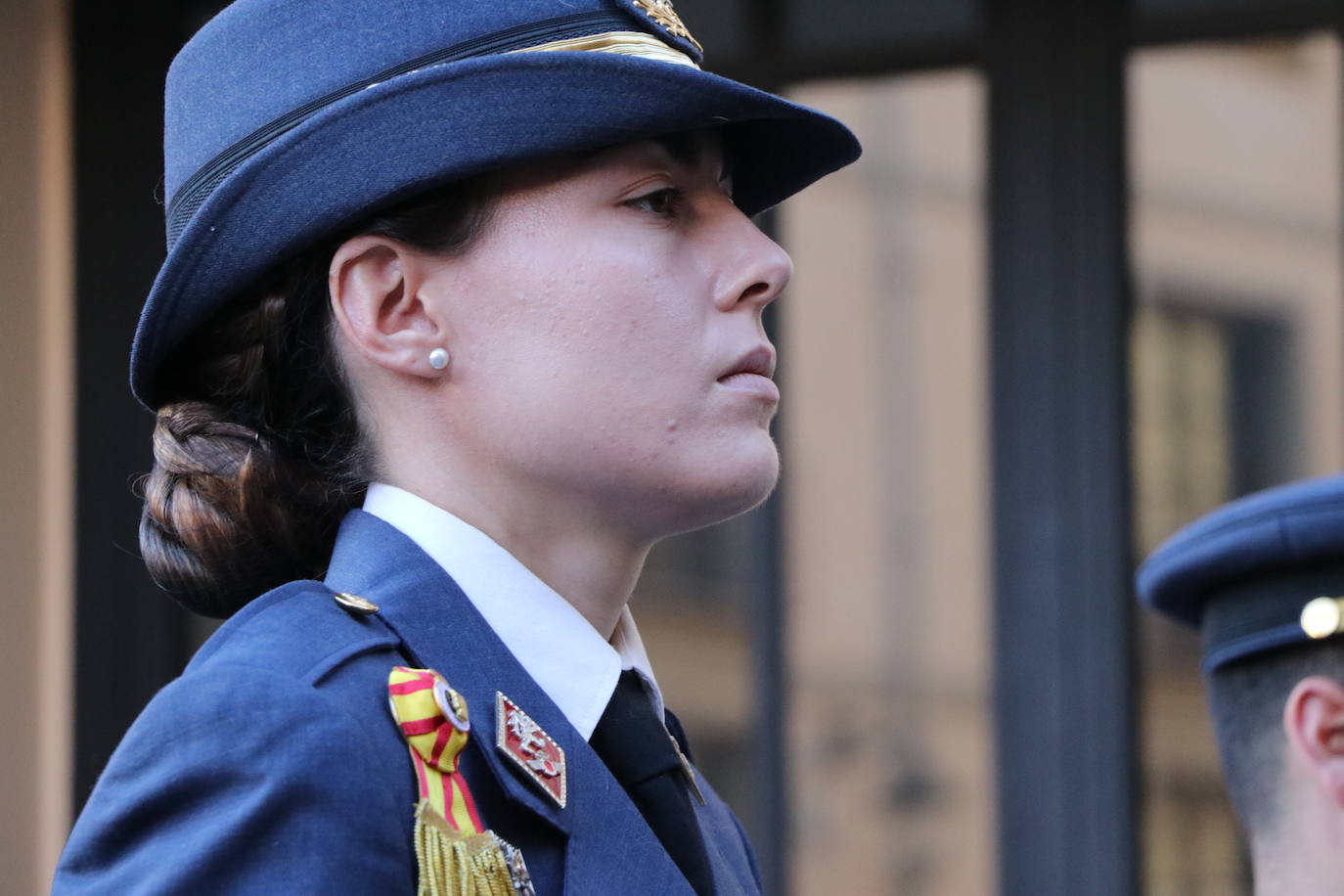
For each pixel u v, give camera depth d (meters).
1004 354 13.75
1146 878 13.20
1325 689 6.55
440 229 4.48
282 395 4.75
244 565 4.68
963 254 14.07
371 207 4.43
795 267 14.12
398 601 4.34
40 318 14.18
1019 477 13.60
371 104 4.35
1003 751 13.41
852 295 14.12
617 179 4.48
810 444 13.91
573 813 4.24
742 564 13.78
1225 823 13.20
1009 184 13.86
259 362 4.71
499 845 4.01
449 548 4.46
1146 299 13.82
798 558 13.77
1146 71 13.95
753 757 13.61
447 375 4.51
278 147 4.40
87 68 14.40
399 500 4.54
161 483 4.72
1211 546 6.87
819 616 13.73
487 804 4.18
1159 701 13.38
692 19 14.57
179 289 4.60
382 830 3.88
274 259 4.54
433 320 4.50
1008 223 13.83
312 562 4.77
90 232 14.27
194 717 3.91
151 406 4.98
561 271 4.42
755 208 5.41
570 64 4.31
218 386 4.82
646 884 4.24
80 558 13.98
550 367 4.40
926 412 13.97
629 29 4.67
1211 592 7.03
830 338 14.08
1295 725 6.59
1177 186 13.88
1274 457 13.71
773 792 13.53
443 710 4.05
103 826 3.92
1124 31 13.84
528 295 4.43
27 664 13.84
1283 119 13.82
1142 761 13.32
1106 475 13.44
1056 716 13.33
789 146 5.11
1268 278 13.80
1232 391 13.77
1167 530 13.57
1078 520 13.45
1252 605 6.78
